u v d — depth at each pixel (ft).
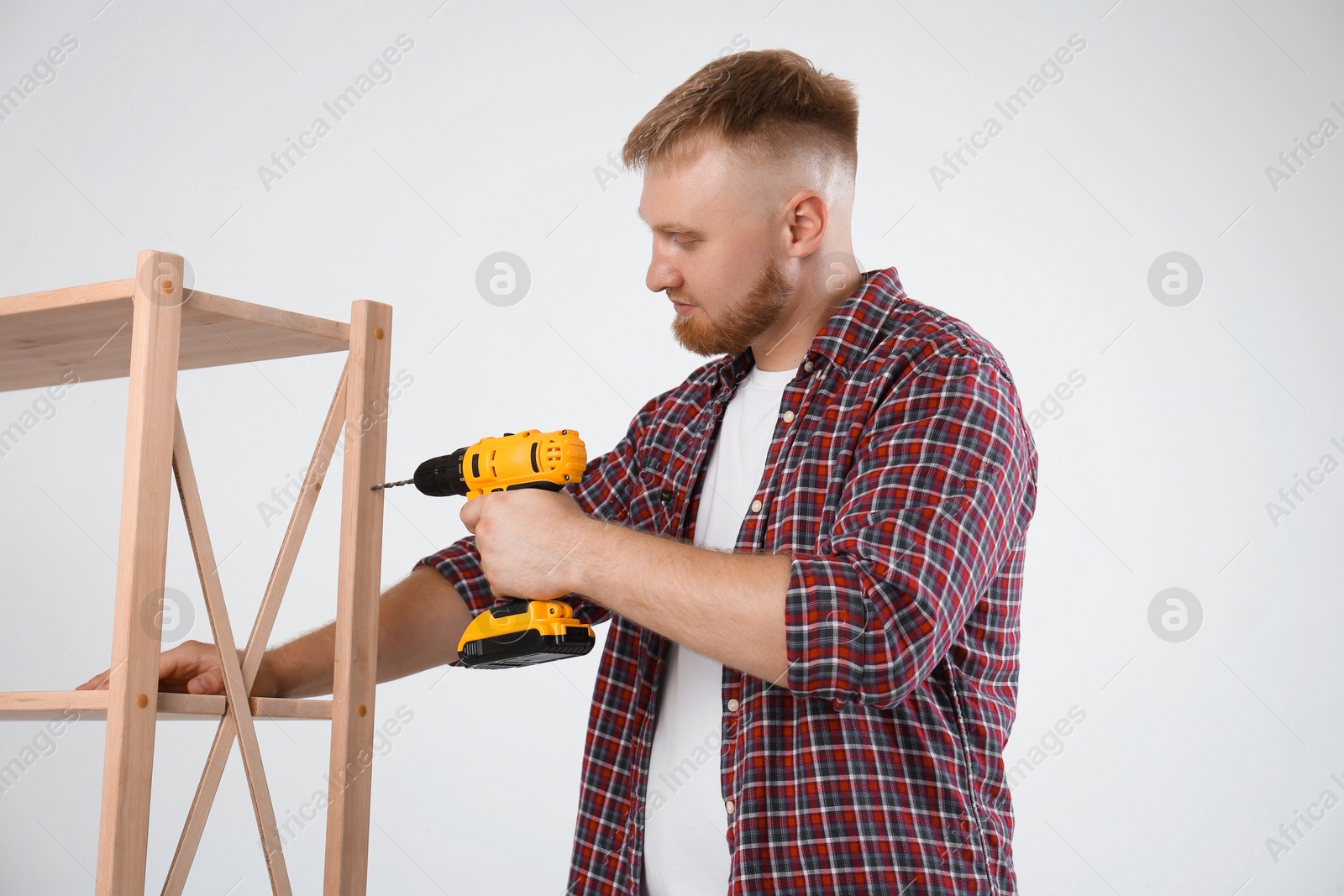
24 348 3.55
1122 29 7.96
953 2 8.07
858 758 3.21
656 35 8.36
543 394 8.10
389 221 8.37
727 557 3.08
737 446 3.99
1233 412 7.70
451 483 3.67
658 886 3.60
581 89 8.36
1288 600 7.55
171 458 2.93
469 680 7.86
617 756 3.87
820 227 3.91
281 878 3.17
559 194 8.28
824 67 8.15
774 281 3.88
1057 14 8.00
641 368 8.08
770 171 3.81
